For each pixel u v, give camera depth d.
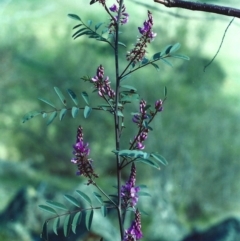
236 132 17.88
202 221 16.75
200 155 17.42
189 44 20.59
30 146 19.75
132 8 20.69
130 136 16.27
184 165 17.11
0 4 24.81
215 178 17.31
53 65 20.97
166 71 19.17
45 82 20.72
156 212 14.48
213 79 20.36
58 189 16.59
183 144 17.39
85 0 25.56
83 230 10.14
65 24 25.27
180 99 18.41
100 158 18.59
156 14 20.38
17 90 20.84
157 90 18.39
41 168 19.25
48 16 24.91
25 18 25.06
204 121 17.89
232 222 10.69
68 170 19.14
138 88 18.33
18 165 17.56
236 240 10.52
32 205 12.32
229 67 21.62
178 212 16.81
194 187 17.05
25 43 22.92
